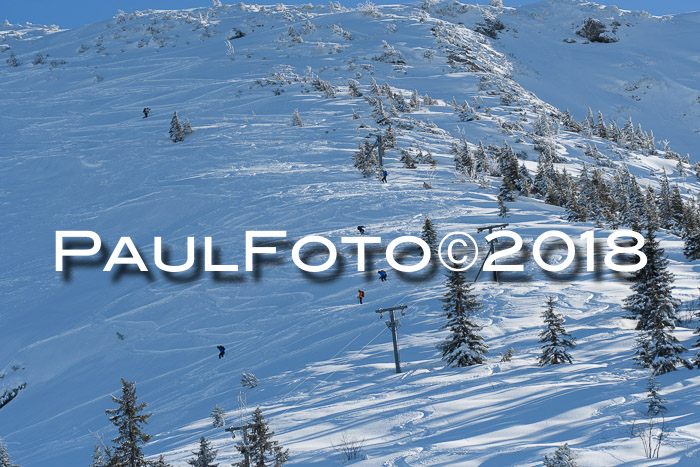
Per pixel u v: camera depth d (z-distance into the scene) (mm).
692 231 47781
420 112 110875
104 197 69812
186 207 62625
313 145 83812
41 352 39500
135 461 14734
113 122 103500
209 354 35219
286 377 27094
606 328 26297
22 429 31406
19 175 80062
